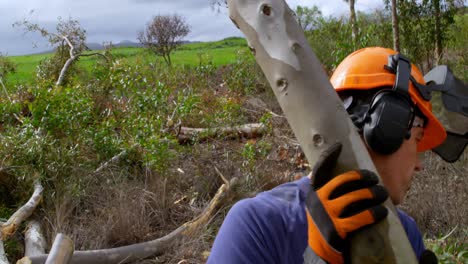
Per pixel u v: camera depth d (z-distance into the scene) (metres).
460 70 12.01
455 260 3.91
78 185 6.00
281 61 1.22
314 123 1.21
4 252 4.71
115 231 5.40
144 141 6.68
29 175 5.96
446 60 12.46
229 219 1.52
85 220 5.59
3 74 11.30
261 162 7.27
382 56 1.48
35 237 5.23
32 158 6.11
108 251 4.97
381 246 1.15
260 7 1.24
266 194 1.54
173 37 18.12
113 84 7.98
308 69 1.21
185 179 6.69
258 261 1.45
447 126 1.62
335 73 1.54
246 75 11.50
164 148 6.62
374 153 1.45
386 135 1.39
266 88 11.23
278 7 1.24
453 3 12.19
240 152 7.39
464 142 1.65
